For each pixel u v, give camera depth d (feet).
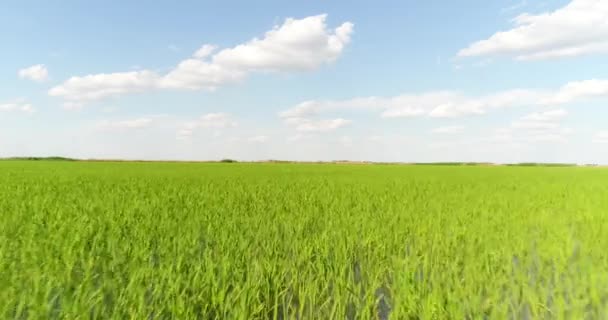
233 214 23.09
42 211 23.13
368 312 10.59
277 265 14.08
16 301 10.45
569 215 25.20
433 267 14.35
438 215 23.77
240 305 10.64
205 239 17.87
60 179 50.08
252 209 25.88
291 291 12.54
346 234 18.20
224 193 34.53
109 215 21.94
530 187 46.16
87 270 12.03
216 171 84.12
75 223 19.60
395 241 17.42
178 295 10.66
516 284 13.03
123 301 10.25
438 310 10.71
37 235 17.35
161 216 22.40
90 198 29.58
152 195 31.65
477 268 14.20
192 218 21.90
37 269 12.02
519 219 23.22
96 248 15.34
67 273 12.22
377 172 88.07
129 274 12.52
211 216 22.56
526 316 11.14
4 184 41.50
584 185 50.08
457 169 116.88
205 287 11.64
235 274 12.60
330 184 47.06
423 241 17.33
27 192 33.55
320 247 16.31
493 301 11.06
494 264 14.61
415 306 11.09
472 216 24.43
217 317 10.20
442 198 33.17
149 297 11.00
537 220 23.04
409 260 14.79
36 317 9.51
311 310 10.52
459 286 11.84
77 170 78.89
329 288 13.00
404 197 33.30
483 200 32.09
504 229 20.27
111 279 11.85
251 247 16.16
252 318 10.34
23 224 19.61
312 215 23.66
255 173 76.07
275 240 16.85
